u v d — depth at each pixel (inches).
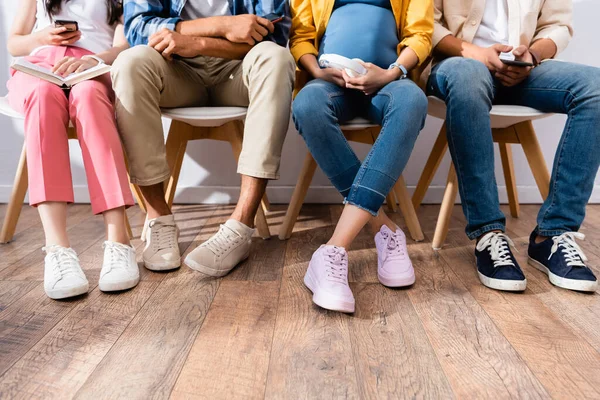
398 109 40.1
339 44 48.3
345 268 37.9
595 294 40.0
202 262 41.3
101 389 26.1
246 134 44.4
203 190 73.2
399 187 54.6
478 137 42.8
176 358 29.4
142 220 62.6
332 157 42.7
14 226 53.4
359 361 29.4
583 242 54.8
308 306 37.3
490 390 26.6
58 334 32.2
